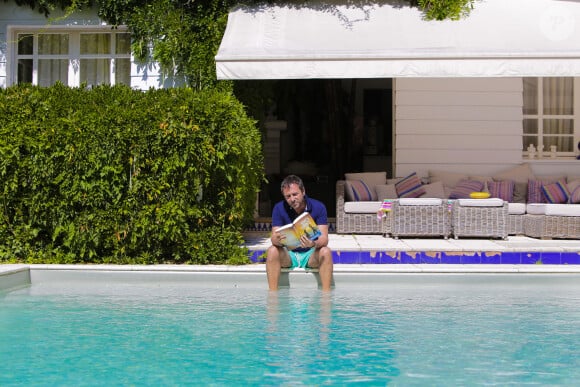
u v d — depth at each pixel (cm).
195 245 868
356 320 577
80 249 873
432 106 1344
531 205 1138
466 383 389
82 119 859
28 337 511
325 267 749
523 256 865
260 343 491
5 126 863
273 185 1686
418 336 515
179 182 868
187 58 1137
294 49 980
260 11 1121
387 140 1769
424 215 1101
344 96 1761
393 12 1114
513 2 1134
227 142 864
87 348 476
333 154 1742
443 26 1062
